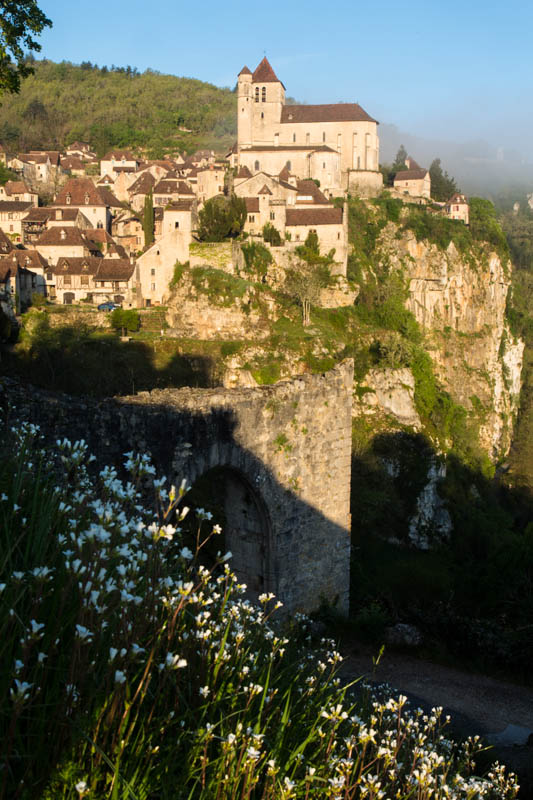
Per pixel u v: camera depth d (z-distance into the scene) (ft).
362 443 186.09
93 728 16.06
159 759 18.07
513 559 86.84
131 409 52.13
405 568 95.30
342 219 276.00
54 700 16.56
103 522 18.79
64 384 169.58
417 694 59.67
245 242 261.24
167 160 556.51
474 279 339.16
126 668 17.11
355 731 26.32
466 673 66.44
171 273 245.45
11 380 48.14
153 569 20.12
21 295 229.66
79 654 16.20
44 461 34.42
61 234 290.15
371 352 228.02
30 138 619.26
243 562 68.59
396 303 267.39
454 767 33.91
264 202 279.28
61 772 15.29
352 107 386.11
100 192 387.14
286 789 18.78
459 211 360.89
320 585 72.49
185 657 20.35
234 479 66.85
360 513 160.25
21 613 17.72
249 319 230.68
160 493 21.80
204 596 24.18
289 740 21.89
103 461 49.98
